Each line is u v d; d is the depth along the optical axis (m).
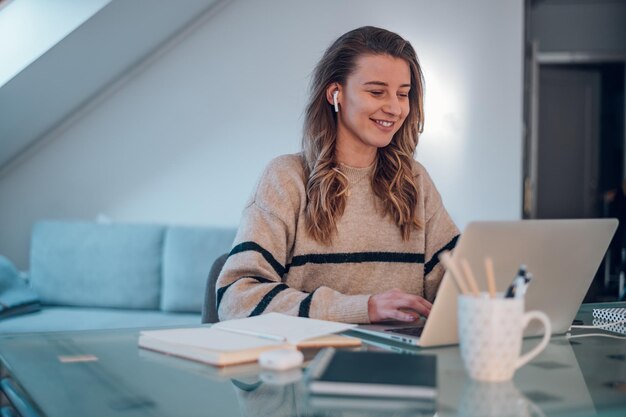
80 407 0.80
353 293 1.59
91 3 3.57
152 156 4.38
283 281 1.58
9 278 3.58
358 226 1.59
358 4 4.49
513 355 0.88
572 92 6.61
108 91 4.32
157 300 3.79
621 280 4.44
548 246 1.10
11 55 3.59
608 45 6.58
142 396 0.84
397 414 0.76
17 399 0.86
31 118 3.99
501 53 4.59
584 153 6.62
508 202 4.61
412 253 1.63
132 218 4.37
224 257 1.65
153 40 4.19
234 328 1.11
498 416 0.75
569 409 0.78
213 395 0.84
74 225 3.88
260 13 4.43
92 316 3.56
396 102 1.53
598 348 1.11
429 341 1.08
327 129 1.61
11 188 4.27
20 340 1.13
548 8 6.59
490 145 4.60
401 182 1.61
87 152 4.33
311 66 4.45
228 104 4.43
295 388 0.86
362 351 0.95
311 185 1.57
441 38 4.57
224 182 4.43
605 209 6.45
